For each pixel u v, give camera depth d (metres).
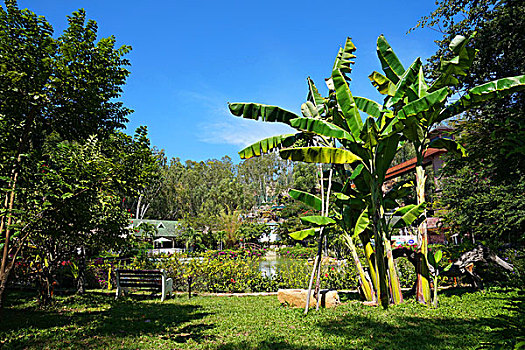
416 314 6.43
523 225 10.30
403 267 10.70
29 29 5.62
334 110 7.84
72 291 10.11
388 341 4.81
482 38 9.74
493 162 8.37
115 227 8.36
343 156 6.89
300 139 8.00
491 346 2.80
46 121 6.38
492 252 8.67
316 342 4.89
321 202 7.89
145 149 7.48
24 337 5.20
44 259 8.12
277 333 5.44
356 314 6.59
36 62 5.56
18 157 5.72
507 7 9.28
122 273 9.68
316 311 7.05
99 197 7.25
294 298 7.86
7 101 5.67
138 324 6.23
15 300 8.67
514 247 10.52
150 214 54.81
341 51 8.67
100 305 8.27
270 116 7.20
